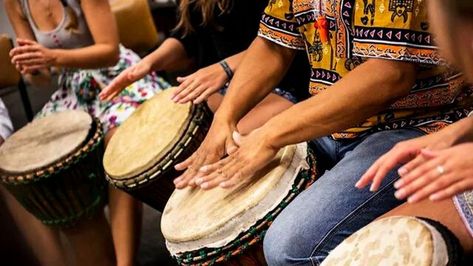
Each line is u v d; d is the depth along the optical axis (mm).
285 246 1151
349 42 1264
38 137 1930
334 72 1332
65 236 2088
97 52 2055
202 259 1220
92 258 1987
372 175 963
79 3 2111
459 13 644
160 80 2180
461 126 964
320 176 1306
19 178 1771
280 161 1278
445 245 923
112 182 1587
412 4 1120
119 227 1943
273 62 1486
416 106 1276
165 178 1535
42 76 2355
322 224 1160
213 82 1638
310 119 1201
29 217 1938
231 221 1206
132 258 1944
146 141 1611
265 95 1488
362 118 1195
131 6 2674
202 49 1953
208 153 1381
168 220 1342
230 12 1755
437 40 693
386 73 1157
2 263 1854
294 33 1437
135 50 2752
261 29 1484
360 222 1163
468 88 1253
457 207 1007
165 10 3404
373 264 964
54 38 2129
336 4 1239
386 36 1146
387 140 1264
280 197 1223
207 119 1601
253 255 1221
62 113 2049
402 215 1062
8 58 2574
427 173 850
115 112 1995
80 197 1865
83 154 1807
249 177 1283
